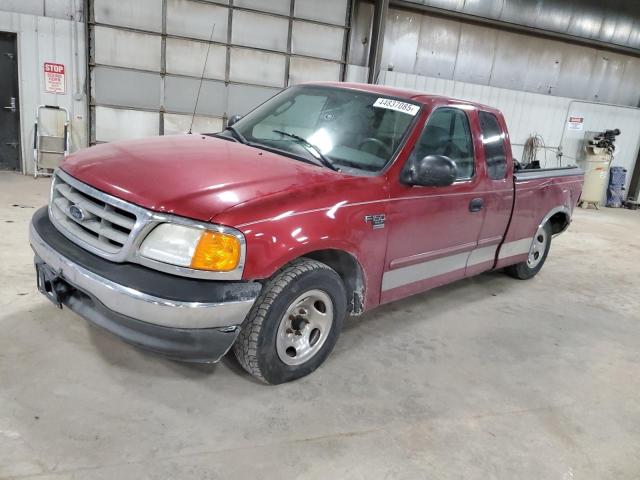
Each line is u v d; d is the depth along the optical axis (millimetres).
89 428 2238
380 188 2902
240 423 2406
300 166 2842
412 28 10516
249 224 2303
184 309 2182
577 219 9836
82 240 2436
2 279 3584
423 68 10898
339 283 2801
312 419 2502
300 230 2475
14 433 2148
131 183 2381
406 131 3145
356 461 2254
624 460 2523
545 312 4406
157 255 2240
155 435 2252
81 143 8500
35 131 8016
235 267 2277
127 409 2402
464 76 11312
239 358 2605
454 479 2225
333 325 2861
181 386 2637
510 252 4434
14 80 7984
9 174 8062
